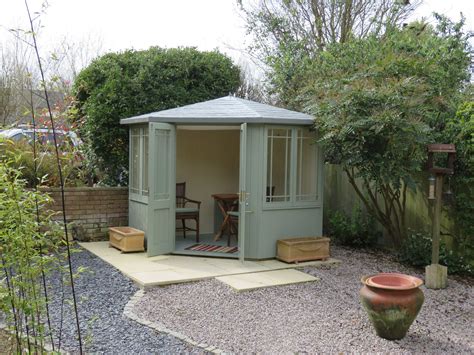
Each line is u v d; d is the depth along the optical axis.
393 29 11.40
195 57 10.89
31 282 3.71
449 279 7.37
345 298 6.17
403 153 7.34
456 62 8.69
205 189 10.06
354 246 9.25
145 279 6.34
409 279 5.03
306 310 5.69
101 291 6.04
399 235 8.62
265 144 7.53
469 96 8.45
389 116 6.92
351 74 8.27
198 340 4.73
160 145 7.74
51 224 3.32
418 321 5.57
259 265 7.40
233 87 11.43
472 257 7.47
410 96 7.29
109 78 9.90
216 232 9.96
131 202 8.88
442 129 7.93
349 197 9.79
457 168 7.39
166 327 5.03
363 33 14.95
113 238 8.44
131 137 8.90
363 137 7.35
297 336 4.93
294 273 7.06
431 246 7.75
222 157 10.21
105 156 10.05
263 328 5.11
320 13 15.10
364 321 5.39
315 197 8.17
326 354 4.53
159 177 7.78
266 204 7.62
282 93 12.12
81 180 10.11
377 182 7.59
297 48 13.25
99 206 9.18
